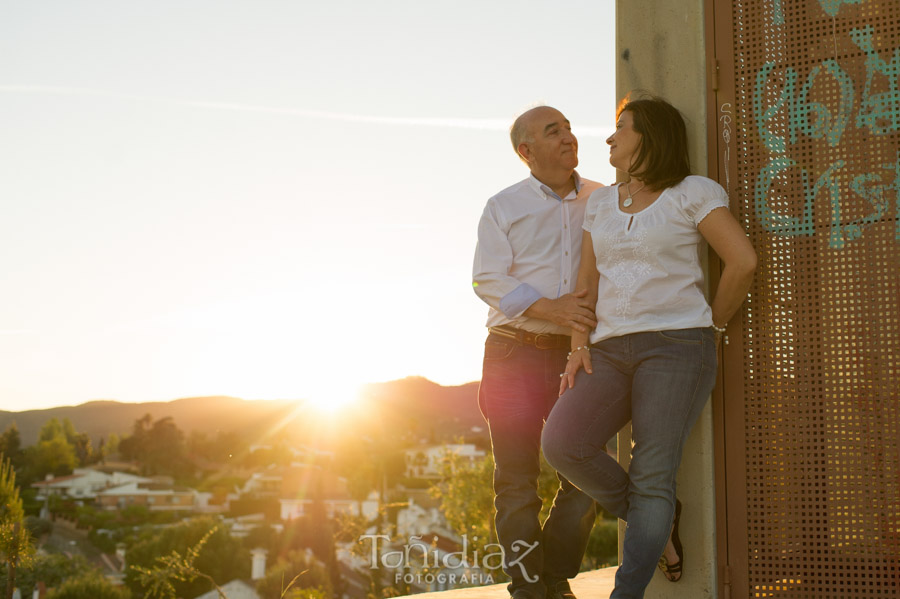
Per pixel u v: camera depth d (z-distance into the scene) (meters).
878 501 2.69
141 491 128.25
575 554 3.15
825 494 2.76
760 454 2.85
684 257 2.62
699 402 2.62
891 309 2.72
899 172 2.75
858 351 2.76
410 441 137.25
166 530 54.03
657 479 2.55
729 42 3.04
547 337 3.07
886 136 2.78
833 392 2.78
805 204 2.87
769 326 2.87
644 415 2.57
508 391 3.09
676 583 2.92
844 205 2.81
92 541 95.88
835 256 2.81
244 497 104.12
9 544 11.46
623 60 3.21
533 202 3.19
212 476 147.00
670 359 2.56
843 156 2.83
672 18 3.14
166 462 157.38
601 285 2.75
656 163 2.66
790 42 2.95
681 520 2.93
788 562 2.79
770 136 2.94
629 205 2.71
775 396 2.85
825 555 2.74
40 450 150.25
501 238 3.16
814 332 2.82
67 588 42.16
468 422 166.50
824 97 2.88
